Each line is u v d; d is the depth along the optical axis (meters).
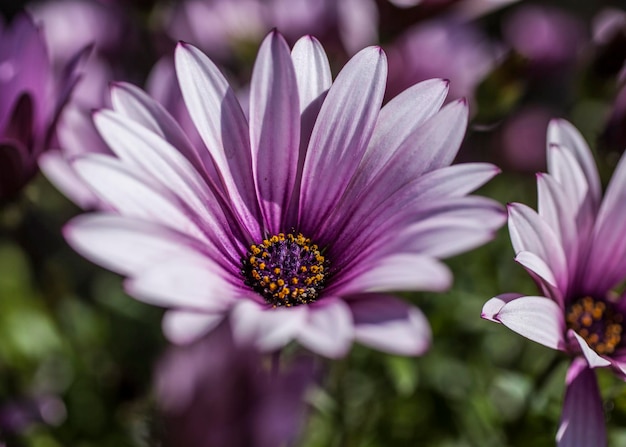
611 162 0.25
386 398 0.25
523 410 0.23
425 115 0.20
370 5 0.29
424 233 0.18
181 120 0.24
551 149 0.21
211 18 0.29
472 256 0.28
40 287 0.27
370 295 0.19
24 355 0.27
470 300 0.26
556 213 0.21
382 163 0.20
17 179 0.23
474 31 0.30
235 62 0.29
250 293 0.20
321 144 0.20
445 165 0.20
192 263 0.19
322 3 0.29
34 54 0.23
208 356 0.17
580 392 0.20
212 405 0.17
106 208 0.23
